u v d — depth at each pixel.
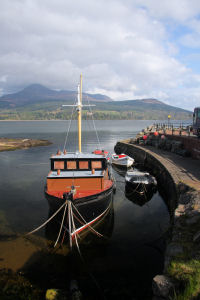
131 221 16.58
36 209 18.81
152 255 12.28
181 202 14.02
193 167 22.67
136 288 9.80
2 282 10.03
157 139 41.56
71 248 12.85
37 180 27.61
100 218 16.23
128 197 21.95
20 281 10.20
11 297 9.27
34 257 12.14
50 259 12.01
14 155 46.47
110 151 54.59
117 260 11.91
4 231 14.98
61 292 9.24
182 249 9.30
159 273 10.80
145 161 34.31
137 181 22.02
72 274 10.80
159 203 20.20
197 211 11.45
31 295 9.42
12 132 121.56
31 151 52.09
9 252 12.54
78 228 14.11
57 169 17.30
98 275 10.73
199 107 38.78
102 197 15.16
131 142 50.72
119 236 14.41
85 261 11.88
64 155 18.20
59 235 13.99
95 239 14.15
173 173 20.12
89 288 9.84
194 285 7.17
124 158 34.78
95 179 15.76
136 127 174.62
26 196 21.95
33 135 101.88
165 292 7.67
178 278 7.93
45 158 42.94
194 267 8.07
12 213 17.97
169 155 30.69
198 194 13.50
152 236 14.30
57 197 14.24
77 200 13.77
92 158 17.23
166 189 21.02
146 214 17.84
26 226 15.78
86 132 120.50
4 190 23.73
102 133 112.81
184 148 31.61
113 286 9.96
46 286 10.00
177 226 11.17
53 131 129.25
